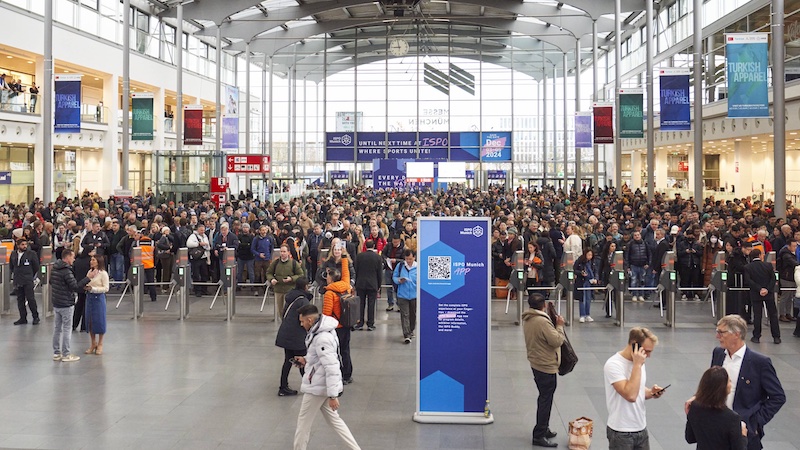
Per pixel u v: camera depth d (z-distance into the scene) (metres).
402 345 12.59
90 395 9.47
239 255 17.92
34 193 34.75
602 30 45.38
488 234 8.44
